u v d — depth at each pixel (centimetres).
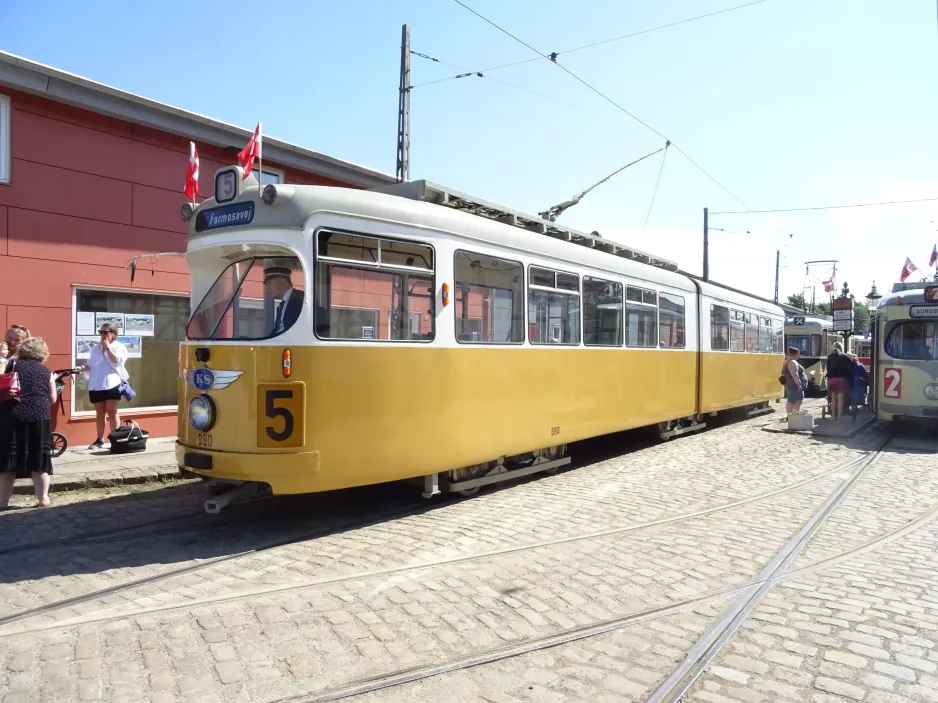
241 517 677
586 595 473
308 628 410
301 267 582
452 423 697
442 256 687
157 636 396
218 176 636
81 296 1019
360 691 339
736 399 1549
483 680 353
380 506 728
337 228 603
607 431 989
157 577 497
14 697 327
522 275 804
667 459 1066
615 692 343
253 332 605
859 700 336
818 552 584
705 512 716
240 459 578
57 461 902
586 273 936
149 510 700
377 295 632
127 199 1060
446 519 675
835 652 389
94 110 1003
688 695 340
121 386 984
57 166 980
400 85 1562
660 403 1163
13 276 938
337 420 598
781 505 754
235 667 361
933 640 406
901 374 1358
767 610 451
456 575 508
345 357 602
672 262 1312
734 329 1536
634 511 716
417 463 661
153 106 1049
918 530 658
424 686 346
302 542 592
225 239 614
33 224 955
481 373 734
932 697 340
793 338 2653
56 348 983
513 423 786
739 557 564
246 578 497
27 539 594
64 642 388
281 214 589
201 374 612
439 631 410
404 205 658
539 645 394
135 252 1072
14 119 934
